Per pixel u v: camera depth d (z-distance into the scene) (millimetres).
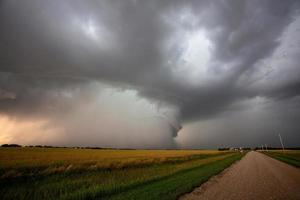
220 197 11562
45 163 28672
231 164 34625
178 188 13281
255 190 13250
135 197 11094
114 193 12680
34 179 19016
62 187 15078
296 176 19188
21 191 14031
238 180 17359
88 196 11969
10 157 39719
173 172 21453
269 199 11062
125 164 30594
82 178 19047
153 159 40531
